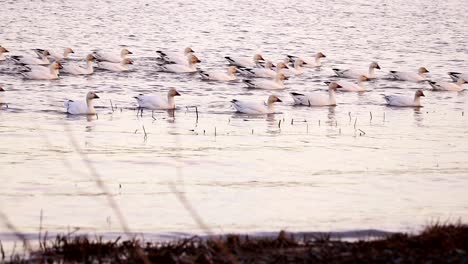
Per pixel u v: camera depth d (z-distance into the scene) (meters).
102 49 63.56
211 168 27.05
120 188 23.86
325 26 84.00
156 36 72.38
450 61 62.31
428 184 25.19
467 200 23.09
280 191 23.88
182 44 67.75
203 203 22.22
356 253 16.20
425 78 51.12
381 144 32.03
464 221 20.39
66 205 21.72
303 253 16.25
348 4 107.12
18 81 46.31
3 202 21.97
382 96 45.38
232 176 25.91
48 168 26.41
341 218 20.69
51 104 39.44
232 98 43.06
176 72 50.97
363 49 68.06
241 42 70.19
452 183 25.38
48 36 70.44
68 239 17.44
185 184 24.61
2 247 17.11
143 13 90.19
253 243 16.88
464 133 34.84
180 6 98.06
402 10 102.62
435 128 35.97
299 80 50.53
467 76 50.03
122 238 18.27
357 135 33.91
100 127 34.19
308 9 99.88
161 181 24.97
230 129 34.50
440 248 16.44
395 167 27.66
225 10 95.69
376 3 109.69
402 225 19.80
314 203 22.41
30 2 96.25
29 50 61.94
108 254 16.27
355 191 24.08
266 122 36.47
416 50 68.31
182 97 42.78
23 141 30.84
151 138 32.09
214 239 16.38
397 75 51.19
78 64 55.03
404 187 24.66
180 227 19.55
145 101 38.91
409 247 16.61
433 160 29.02
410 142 32.56
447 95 46.50
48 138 31.50
